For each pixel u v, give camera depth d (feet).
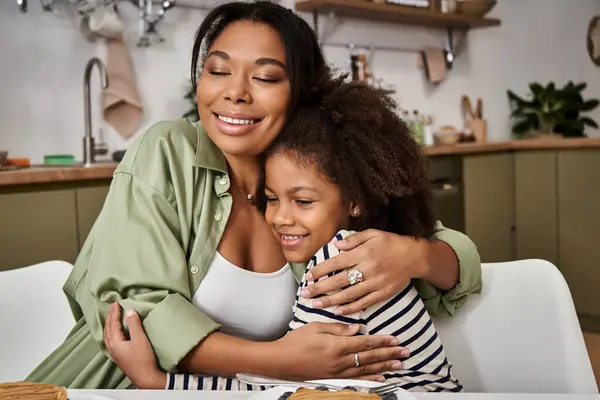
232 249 3.59
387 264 3.14
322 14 12.98
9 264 7.24
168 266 3.26
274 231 3.59
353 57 13.09
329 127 3.39
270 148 3.47
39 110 9.56
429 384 3.13
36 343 3.71
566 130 15.44
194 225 3.51
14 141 9.37
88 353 3.52
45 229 7.54
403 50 14.61
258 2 3.44
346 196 3.41
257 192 3.66
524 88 17.28
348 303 3.11
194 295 3.46
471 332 3.65
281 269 3.65
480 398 2.23
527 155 13.09
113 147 10.31
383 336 3.02
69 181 7.77
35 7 9.45
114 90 10.11
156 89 10.77
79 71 9.88
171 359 2.95
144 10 10.45
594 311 12.38
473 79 16.16
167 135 3.58
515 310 3.63
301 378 2.96
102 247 3.29
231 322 3.54
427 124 13.96
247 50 3.31
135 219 3.32
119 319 3.08
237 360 2.96
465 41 15.93
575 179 12.51
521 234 13.28
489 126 16.55
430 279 3.43
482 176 12.61
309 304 3.16
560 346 3.50
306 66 3.52
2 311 3.66
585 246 12.48
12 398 2.11
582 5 18.60
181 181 3.50
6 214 7.21
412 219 3.61
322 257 3.24
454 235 3.70
